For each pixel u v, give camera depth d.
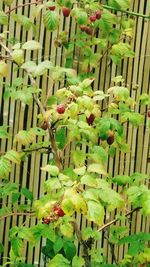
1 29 1.87
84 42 1.89
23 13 1.88
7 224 1.92
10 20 1.87
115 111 1.76
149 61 2.03
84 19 1.74
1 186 1.73
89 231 1.57
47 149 1.68
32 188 1.94
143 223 2.04
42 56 1.92
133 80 2.02
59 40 1.91
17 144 1.90
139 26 2.01
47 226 1.54
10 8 1.86
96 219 1.21
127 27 1.93
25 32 1.89
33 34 1.90
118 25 1.99
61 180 1.28
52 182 1.28
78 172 1.30
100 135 1.60
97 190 1.37
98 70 1.98
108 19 1.84
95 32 1.94
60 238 1.58
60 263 1.49
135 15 1.92
